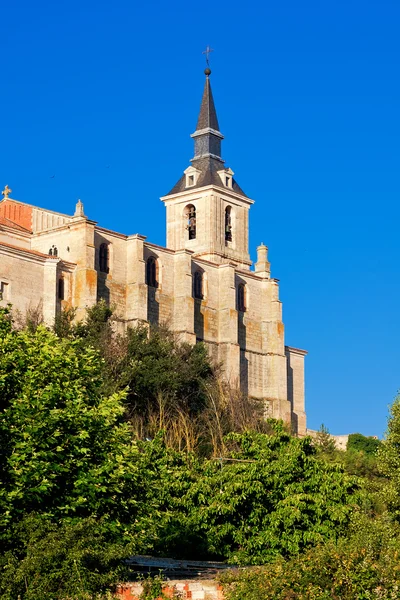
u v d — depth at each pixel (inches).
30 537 1440.7
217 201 5319.9
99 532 1518.2
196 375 4077.3
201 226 5295.3
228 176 5403.5
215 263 4879.4
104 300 4143.7
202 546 2031.3
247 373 4926.2
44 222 4537.4
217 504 1984.5
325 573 1408.7
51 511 1521.9
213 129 5467.5
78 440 1569.9
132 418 3661.4
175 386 3858.3
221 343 4798.2
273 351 5017.2
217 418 3725.4
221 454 3309.5
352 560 1413.6
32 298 4040.4
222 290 4852.4
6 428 1509.6
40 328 1734.7
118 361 3818.9
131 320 4389.8
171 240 5359.3
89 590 1406.3
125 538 1573.6
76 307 4160.9
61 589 1397.6
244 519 2009.1
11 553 1432.1
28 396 1552.7
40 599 1380.4
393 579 1401.3
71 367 1664.6
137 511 1660.9
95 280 4227.4
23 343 1660.9
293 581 1392.7
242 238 5423.2
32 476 1472.7
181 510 2062.0
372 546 1499.8
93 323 3971.5
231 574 1453.0
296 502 1971.0
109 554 1456.7
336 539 1969.7
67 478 1561.3
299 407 5255.9
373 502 2519.7
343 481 2054.6
